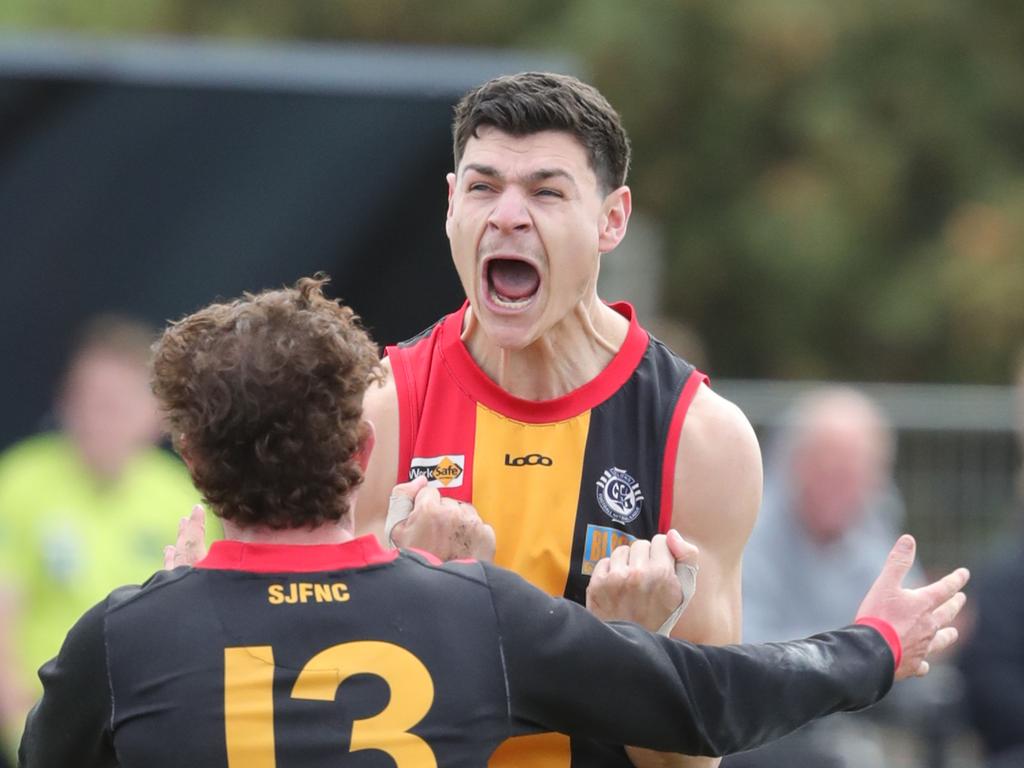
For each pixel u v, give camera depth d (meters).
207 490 10.18
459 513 11.16
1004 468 27.17
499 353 11.94
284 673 9.73
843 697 10.88
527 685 9.99
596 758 11.46
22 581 19.95
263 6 42.72
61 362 20.86
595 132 11.40
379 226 21.52
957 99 43.16
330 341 10.23
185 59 21.62
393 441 12.00
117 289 21.16
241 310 10.38
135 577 20.23
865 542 22.61
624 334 12.10
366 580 10.05
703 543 11.87
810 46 41.94
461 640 9.96
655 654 10.30
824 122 42.25
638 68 41.91
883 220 42.84
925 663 11.45
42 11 40.41
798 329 43.09
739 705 10.48
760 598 22.12
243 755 9.59
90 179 21.27
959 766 24.05
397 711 9.73
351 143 21.58
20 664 19.66
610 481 11.74
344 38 42.88
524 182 11.23
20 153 21.20
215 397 10.02
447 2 42.50
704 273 42.94
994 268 41.28
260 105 21.64
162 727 9.67
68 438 20.33
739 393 27.17
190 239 21.36
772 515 22.34
